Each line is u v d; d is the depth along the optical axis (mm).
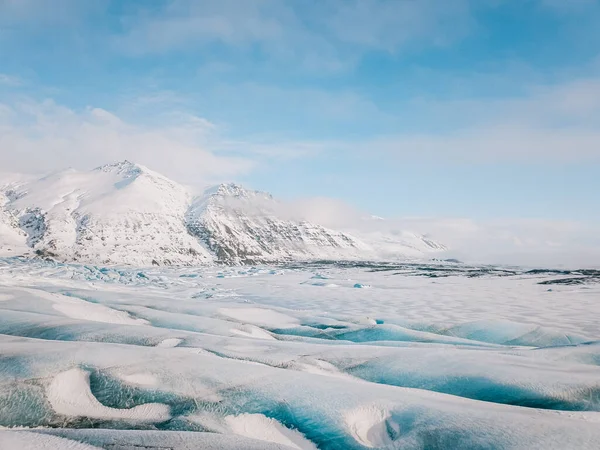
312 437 8492
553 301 42031
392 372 12812
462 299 43375
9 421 8336
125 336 15305
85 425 8484
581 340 21438
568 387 11117
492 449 7449
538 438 7719
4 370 9719
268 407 9383
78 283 39375
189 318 21719
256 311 26797
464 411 8992
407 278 79438
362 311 33656
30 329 15859
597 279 78812
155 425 8648
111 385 9727
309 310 34219
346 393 9844
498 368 12477
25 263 72938
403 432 8539
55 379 9555
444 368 12750
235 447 7336
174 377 10312
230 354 13742
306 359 13742
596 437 7762
